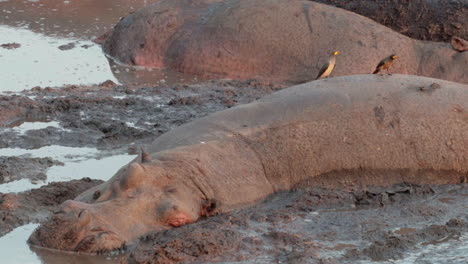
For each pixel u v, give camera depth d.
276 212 14.52
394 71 25.58
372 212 14.91
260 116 15.90
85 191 14.47
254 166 15.16
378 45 25.80
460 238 13.87
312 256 12.88
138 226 13.23
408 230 14.17
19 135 19.44
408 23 26.80
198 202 14.18
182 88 24.39
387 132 16.14
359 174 16.05
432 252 13.30
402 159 16.22
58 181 16.25
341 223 14.34
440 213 14.91
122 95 23.52
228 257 12.80
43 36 30.67
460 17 26.34
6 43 29.33
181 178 14.17
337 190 15.61
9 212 14.22
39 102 21.97
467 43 25.88
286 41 26.08
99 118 20.81
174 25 27.52
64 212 13.05
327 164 15.84
